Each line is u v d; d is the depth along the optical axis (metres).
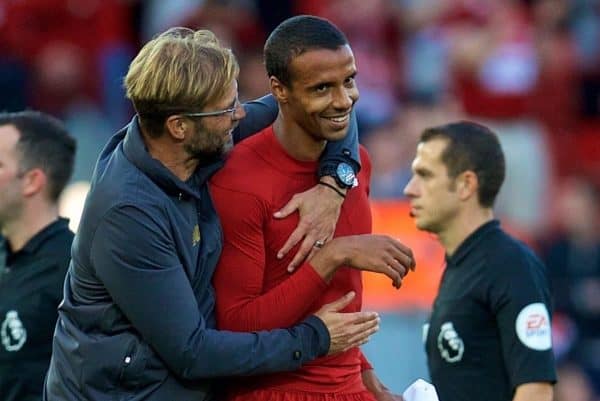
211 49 15.52
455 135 19.44
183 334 15.17
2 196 18.84
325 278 15.73
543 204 38.69
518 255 18.81
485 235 19.14
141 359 15.41
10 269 18.80
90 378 15.55
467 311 18.83
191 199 15.69
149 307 15.14
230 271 15.86
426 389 17.36
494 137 19.56
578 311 33.62
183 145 15.53
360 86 39.97
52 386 16.00
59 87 39.59
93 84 40.06
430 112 38.62
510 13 41.72
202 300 15.78
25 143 18.95
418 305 29.27
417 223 19.69
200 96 15.29
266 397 16.20
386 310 29.38
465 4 41.56
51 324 18.55
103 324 15.52
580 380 31.77
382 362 29.25
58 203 19.31
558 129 40.53
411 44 41.97
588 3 43.44
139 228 15.14
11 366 18.48
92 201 15.42
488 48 40.06
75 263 15.72
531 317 18.41
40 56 40.06
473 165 19.27
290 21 15.59
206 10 39.66
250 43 40.00
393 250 15.74
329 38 15.38
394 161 34.59
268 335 15.55
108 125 39.56
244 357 15.37
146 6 41.47
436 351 19.23
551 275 34.44
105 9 40.56
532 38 41.28
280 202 15.97
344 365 16.56
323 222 15.97
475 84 39.88
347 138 16.45
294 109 15.63
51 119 19.45
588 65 41.91
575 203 35.28
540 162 39.19
